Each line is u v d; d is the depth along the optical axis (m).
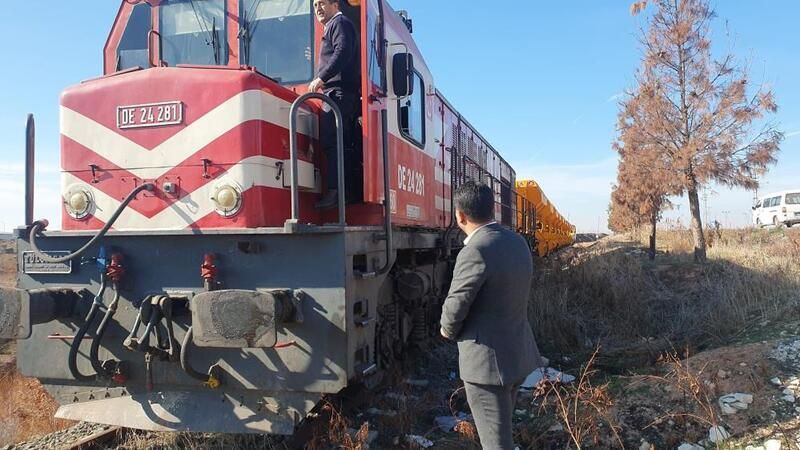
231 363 4.16
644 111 11.87
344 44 4.75
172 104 4.37
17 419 6.15
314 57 5.27
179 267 4.23
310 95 3.99
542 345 8.42
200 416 4.18
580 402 5.23
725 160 11.11
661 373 5.94
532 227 17.70
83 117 4.60
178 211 4.34
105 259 4.32
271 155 4.41
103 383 4.45
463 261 3.45
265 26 5.41
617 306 9.51
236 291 3.78
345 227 4.03
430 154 7.29
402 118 6.09
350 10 5.53
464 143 9.98
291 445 4.65
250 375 4.12
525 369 3.51
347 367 3.95
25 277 4.51
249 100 4.26
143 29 5.65
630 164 12.45
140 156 4.44
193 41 5.52
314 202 5.04
